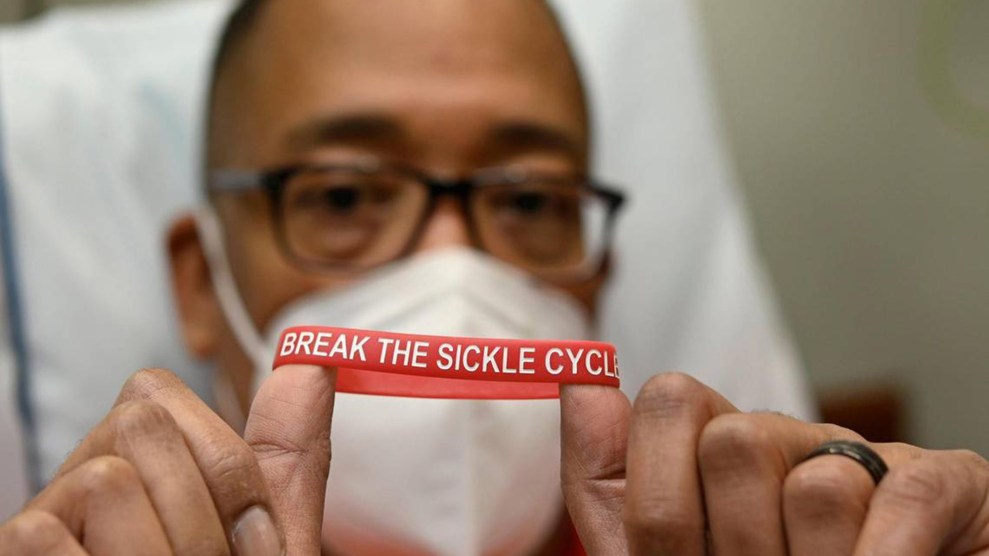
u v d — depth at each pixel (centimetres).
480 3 97
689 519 41
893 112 145
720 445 42
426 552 76
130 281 113
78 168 115
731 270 125
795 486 41
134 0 144
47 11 141
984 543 43
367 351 47
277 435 46
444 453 75
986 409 134
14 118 113
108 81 121
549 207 100
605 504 46
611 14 131
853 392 150
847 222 150
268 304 93
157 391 46
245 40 101
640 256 124
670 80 130
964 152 136
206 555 40
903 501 40
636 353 123
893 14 143
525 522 80
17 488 103
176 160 121
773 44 151
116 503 39
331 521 78
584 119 106
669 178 127
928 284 143
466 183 93
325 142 93
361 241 92
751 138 153
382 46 93
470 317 84
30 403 106
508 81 95
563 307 93
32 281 109
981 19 133
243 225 95
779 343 126
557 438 82
